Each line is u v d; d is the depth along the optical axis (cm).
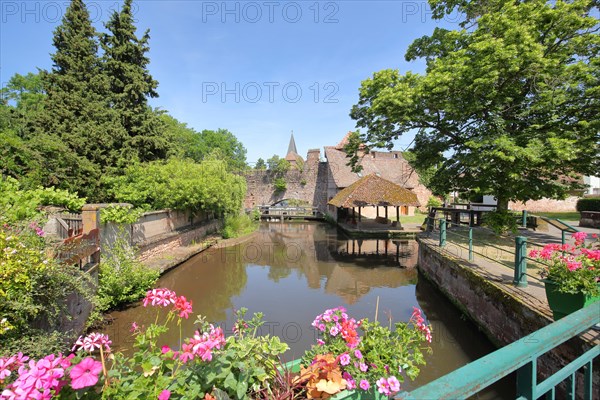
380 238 1936
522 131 920
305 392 194
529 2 885
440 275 883
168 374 181
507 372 112
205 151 4097
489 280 601
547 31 868
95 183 1349
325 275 1146
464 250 910
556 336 134
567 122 903
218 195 1597
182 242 1492
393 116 1020
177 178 1412
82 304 590
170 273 1121
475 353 572
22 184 951
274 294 928
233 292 948
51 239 526
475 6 1042
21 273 354
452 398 95
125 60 1633
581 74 822
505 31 815
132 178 1412
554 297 388
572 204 2448
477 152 885
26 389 129
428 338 235
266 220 3200
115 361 183
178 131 3169
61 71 1529
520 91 923
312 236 2084
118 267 768
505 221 1026
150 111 1714
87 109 1443
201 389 172
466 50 889
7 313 337
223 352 192
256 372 183
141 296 807
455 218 1573
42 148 1140
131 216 899
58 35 1515
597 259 366
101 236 765
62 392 144
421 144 1204
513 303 493
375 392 202
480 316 619
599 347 170
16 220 531
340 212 2645
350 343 217
